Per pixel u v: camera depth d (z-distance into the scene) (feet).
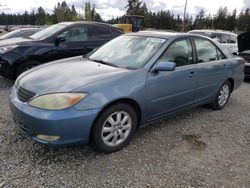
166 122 14.97
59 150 11.25
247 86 25.76
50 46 21.38
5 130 12.69
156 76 12.18
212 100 16.75
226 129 14.56
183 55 13.92
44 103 9.75
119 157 11.05
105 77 10.95
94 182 9.41
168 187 9.39
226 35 40.06
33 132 9.98
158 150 11.78
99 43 24.13
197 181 9.80
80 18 167.02
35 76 11.44
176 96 13.48
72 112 9.70
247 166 11.00
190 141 12.84
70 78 10.85
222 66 16.42
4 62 19.88
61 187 9.05
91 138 10.75
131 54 13.25
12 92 11.53
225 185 9.70
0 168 9.82
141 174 10.00
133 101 11.45
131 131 11.84
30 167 10.01
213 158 11.44
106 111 10.62
